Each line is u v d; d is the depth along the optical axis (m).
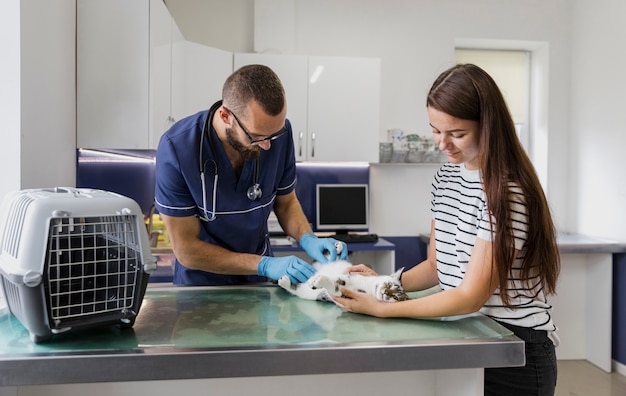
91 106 2.11
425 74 3.53
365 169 3.56
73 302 0.88
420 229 3.61
